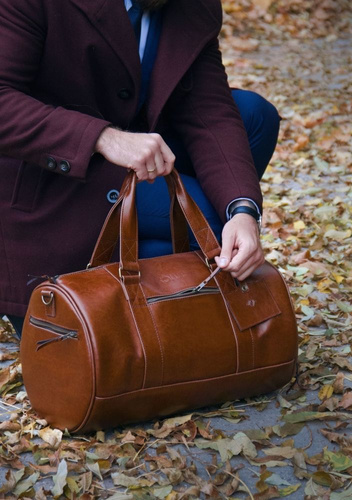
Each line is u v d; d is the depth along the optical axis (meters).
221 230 2.57
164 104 2.52
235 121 2.65
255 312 2.34
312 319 3.07
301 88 8.10
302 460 2.11
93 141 2.27
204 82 2.67
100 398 2.10
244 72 8.75
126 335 2.13
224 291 2.30
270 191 4.92
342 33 10.76
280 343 2.37
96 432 2.23
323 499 1.96
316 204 4.65
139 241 2.65
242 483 2.02
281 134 6.29
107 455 2.12
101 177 2.46
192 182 2.64
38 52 2.40
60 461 2.10
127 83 2.48
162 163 2.27
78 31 2.38
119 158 2.25
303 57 9.59
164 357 2.16
